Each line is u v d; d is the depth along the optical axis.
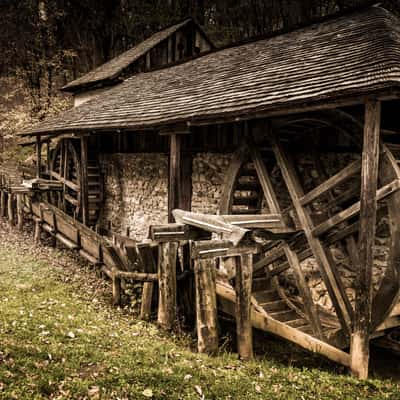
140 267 6.00
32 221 11.57
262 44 7.55
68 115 10.40
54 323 4.68
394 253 4.27
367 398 3.75
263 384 3.81
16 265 7.54
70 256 8.59
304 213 5.08
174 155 6.32
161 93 7.75
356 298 4.07
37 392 3.10
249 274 4.55
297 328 5.24
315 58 5.32
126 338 4.65
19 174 14.66
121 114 7.69
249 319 4.56
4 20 19.31
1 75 20.17
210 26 17.20
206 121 5.45
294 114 5.25
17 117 18.61
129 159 9.67
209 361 4.24
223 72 6.96
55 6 18.77
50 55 19.61
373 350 5.45
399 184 4.16
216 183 7.24
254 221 4.96
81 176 9.82
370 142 3.88
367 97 3.75
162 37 12.69
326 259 4.88
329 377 4.12
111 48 19.66
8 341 3.92
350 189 5.02
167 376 3.63
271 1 15.37
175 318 5.34
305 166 6.08
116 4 18.58
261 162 5.92
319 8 14.59
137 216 9.47
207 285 4.56
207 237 5.38
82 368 3.63
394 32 5.10
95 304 5.92
